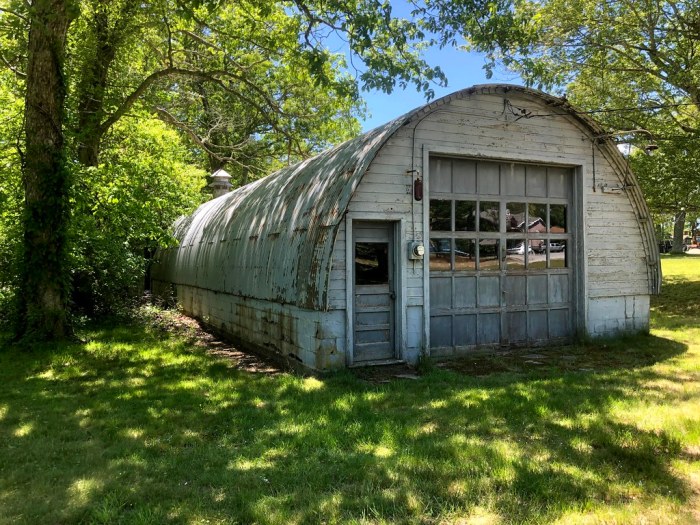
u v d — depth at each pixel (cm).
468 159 834
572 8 1377
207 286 1220
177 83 1741
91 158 1224
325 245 701
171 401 578
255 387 644
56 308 939
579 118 890
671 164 1447
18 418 521
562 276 920
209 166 2617
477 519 308
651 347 875
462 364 767
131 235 1191
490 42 862
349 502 329
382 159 741
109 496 342
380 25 857
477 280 845
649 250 970
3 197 992
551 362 778
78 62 1207
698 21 1292
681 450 413
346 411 525
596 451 412
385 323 758
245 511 319
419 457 399
